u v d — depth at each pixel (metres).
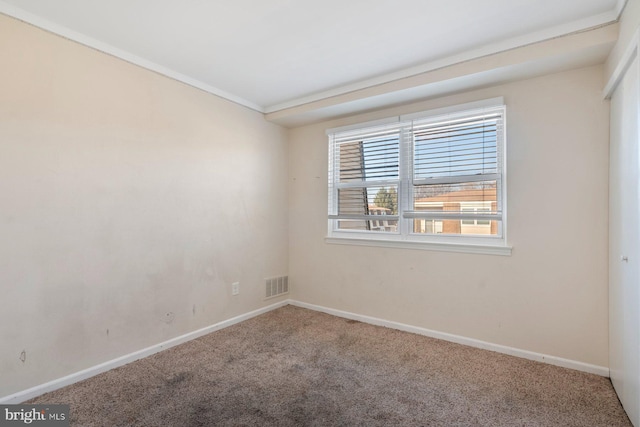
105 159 2.25
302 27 2.03
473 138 2.73
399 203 3.12
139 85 2.45
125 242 2.35
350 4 1.79
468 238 2.77
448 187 2.86
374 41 2.19
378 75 2.73
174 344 2.66
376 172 3.28
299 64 2.54
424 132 2.99
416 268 2.96
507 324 2.52
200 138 2.89
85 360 2.14
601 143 2.18
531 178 2.42
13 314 1.84
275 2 1.78
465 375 2.19
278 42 2.21
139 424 1.68
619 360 1.89
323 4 1.79
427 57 2.41
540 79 2.38
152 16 1.91
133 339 2.40
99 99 2.21
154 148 2.54
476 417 1.75
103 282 2.23
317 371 2.25
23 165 1.88
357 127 3.33
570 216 2.29
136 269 2.42
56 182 2.01
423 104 2.94
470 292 2.69
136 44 2.24
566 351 2.30
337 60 2.47
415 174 3.04
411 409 1.82
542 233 2.38
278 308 3.73
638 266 1.54
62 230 2.04
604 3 1.77
